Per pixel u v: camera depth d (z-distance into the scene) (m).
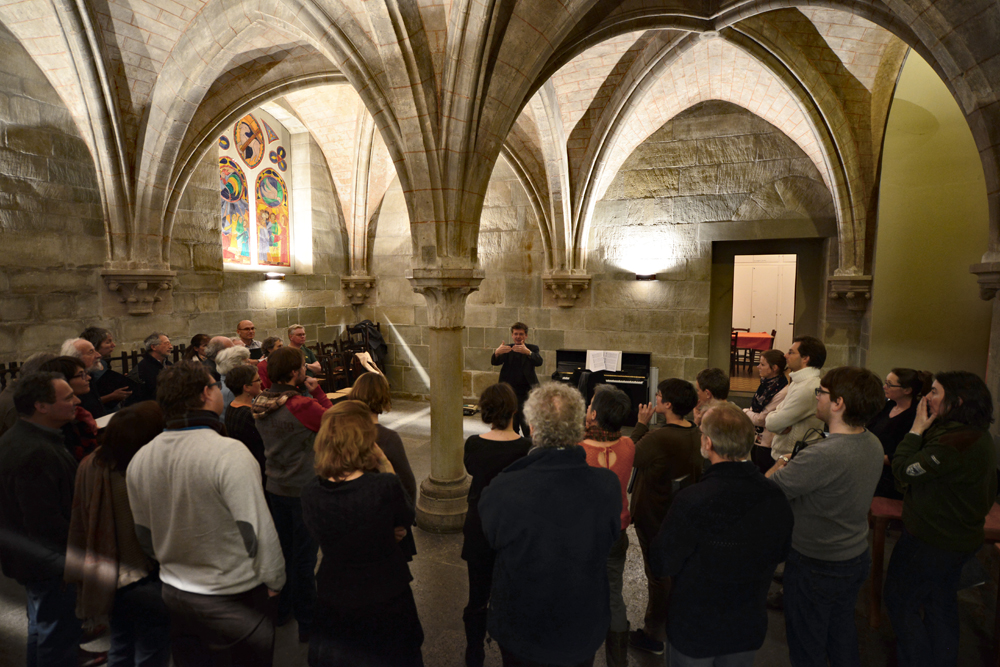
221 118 5.37
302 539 2.57
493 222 7.76
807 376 2.94
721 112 6.60
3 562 2.08
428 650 2.57
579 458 1.63
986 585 3.07
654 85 5.79
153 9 4.22
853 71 5.15
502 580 1.64
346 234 8.21
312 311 7.68
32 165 4.53
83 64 4.42
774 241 6.83
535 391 1.73
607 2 3.90
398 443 2.40
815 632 1.98
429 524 3.80
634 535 3.85
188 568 1.75
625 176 7.09
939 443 2.14
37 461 2.05
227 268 6.53
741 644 1.65
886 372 5.39
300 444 2.57
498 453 2.29
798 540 1.99
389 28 3.33
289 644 2.62
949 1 2.50
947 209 4.95
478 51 3.33
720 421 1.68
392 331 8.48
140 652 2.04
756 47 4.88
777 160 6.43
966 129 4.72
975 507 2.12
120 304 5.29
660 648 2.53
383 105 3.67
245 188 6.77
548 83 5.57
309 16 3.71
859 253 5.82
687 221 6.88
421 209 3.69
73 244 4.86
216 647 1.76
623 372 6.97
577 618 1.56
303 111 6.98
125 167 5.04
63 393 2.14
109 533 1.92
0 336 4.34
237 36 4.30
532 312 7.68
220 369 2.99
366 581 1.78
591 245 7.33
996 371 2.98
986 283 2.91
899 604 2.29
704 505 1.62
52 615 2.15
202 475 1.71
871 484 1.92
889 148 5.20
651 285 7.10
